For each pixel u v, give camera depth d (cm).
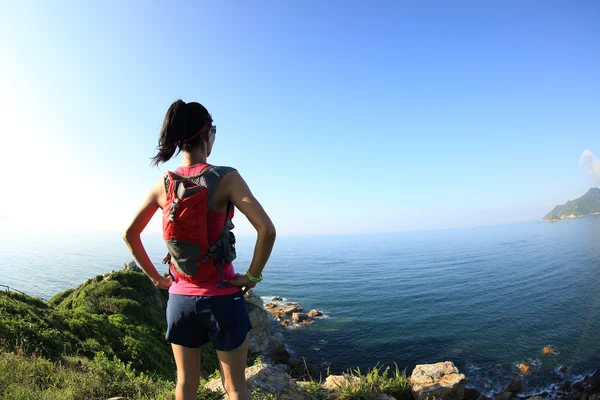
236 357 193
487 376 3316
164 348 2402
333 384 539
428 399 539
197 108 201
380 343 4747
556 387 2908
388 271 14688
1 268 18412
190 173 192
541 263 12212
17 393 459
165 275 219
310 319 6256
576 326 4609
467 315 6275
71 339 1580
